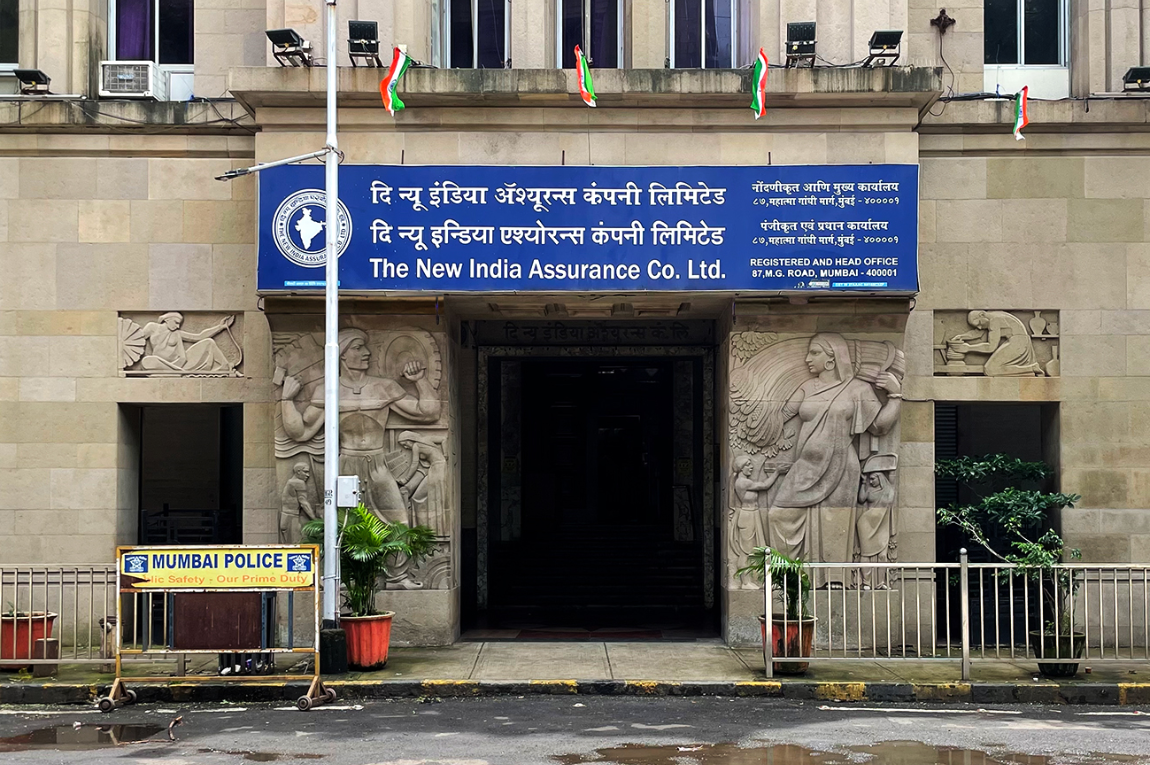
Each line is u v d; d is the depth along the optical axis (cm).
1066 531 1514
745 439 1480
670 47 1606
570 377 2308
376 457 1475
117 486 1540
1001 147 1534
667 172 1430
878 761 886
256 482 1535
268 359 1541
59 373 1542
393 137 1463
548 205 1429
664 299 1494
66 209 1547
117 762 888
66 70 1585
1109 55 1563
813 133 1462
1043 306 1530
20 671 1277
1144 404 1521
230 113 1536
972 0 1593
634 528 2198
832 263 1421
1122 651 1468
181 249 1548
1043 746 950
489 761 881
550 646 1484
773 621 1279
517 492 2083
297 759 892
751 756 903
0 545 1531
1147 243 1530
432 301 1479
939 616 1578
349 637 1290
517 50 1553
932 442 1523
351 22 1423
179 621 1180
